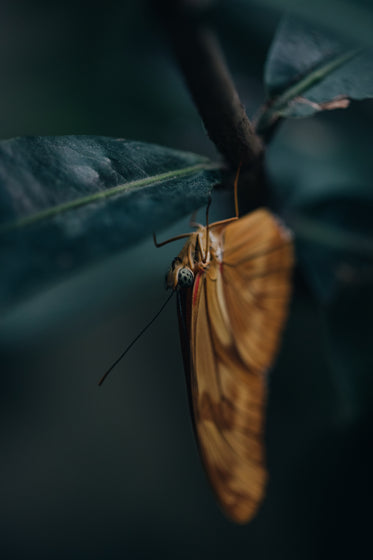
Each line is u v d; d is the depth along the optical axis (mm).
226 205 149
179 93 168
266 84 130
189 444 252
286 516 166
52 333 151
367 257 152
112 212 110
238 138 124
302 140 173
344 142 173
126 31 161
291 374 171
